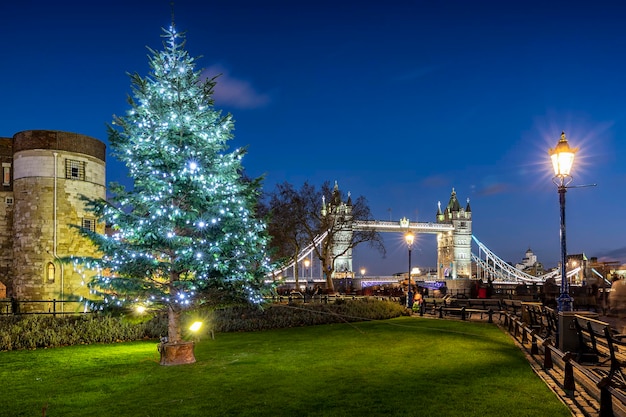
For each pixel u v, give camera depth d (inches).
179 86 573.9
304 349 649.6
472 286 1606.8
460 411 358.3
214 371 516.7
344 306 1128.8
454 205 6274.6
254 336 807.1
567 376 400.5
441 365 522.0
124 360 594.2
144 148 562.3
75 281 1512.1
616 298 636.1
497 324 928.3
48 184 1505.9
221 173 588.7
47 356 627.2
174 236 552.4
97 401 408.8
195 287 565.0
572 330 502.3
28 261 1487.5
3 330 732.0
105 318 795.4
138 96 577.9
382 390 421.7
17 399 417.4
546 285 1229.7
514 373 473.1
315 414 360.8
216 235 580.1
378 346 658.2
